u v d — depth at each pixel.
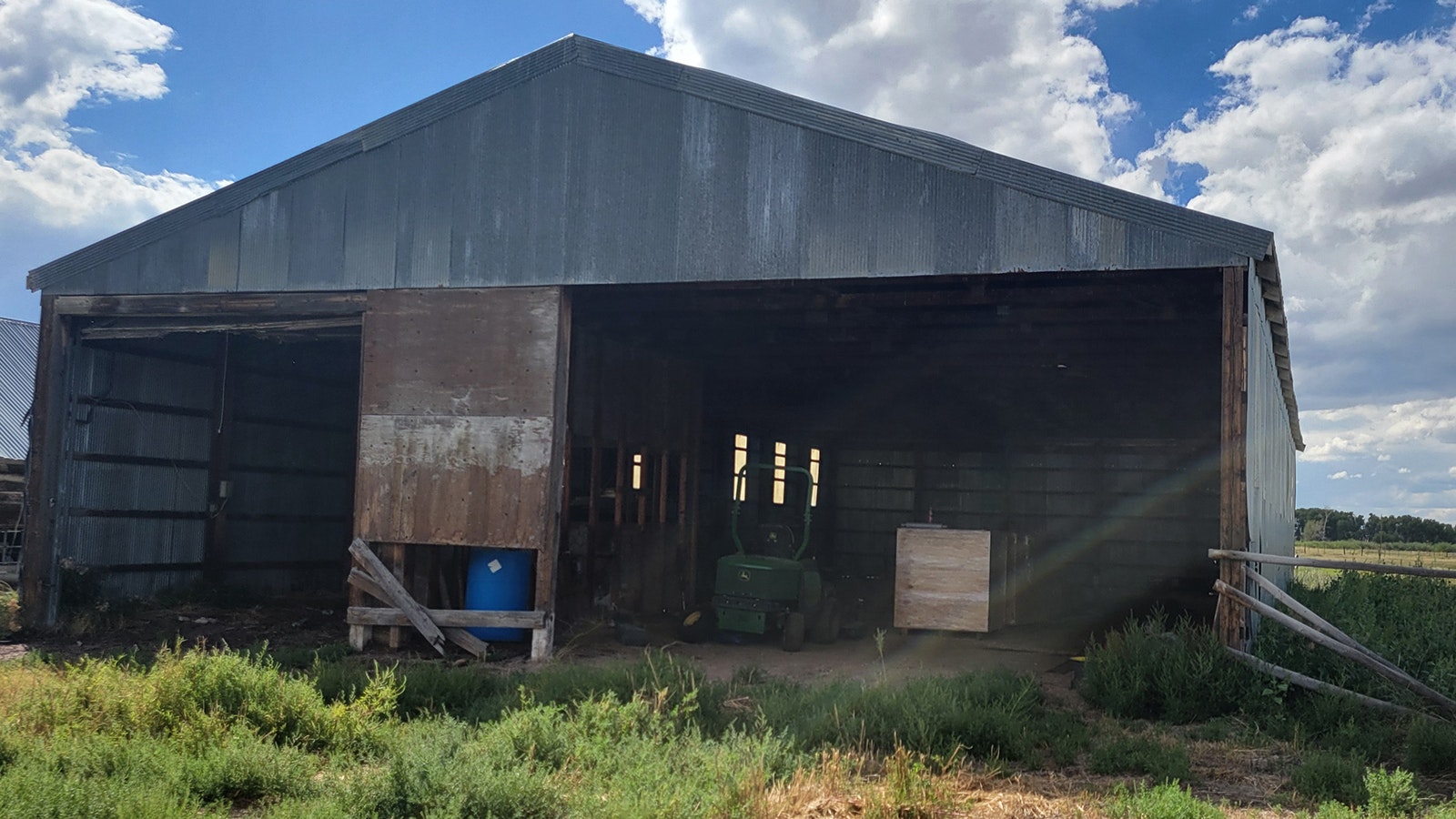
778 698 7.97
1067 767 6.83
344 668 9.00
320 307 11.91
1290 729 7.77
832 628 12.92
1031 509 21.73
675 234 10.78
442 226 11.55
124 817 4.71
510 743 6.16
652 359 15.20
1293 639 9.07
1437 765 6.80
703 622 13.06
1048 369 16.53
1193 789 6.34
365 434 11.55
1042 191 9.67
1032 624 15.76
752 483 19.64
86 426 13.00
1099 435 21.30
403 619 11.11
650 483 15.16
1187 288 11.09
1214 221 9.20
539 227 11.24
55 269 12.79
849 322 13.22
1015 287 11.58
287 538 16.12
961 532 13.35
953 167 9.93
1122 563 20.89
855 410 20.69
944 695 7.78
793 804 5.42
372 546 11.58
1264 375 12.69
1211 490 20.52
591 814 4.93
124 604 13.01
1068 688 9.88
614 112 11.08
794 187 10.45
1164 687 8.43
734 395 18.84
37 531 12.48
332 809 4.99
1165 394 18.23
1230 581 9.12
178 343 14.29
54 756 5.62
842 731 7.20
